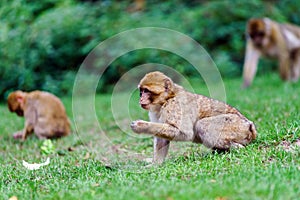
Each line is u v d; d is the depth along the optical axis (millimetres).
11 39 18547
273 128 8844
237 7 22594
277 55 17500
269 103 12578
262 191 5672
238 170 6676
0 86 19078
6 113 15500
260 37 17016
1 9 18766
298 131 8227
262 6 22984
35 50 19203
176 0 22922
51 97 11961
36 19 19734
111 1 21328
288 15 23969
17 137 12109
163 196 5684
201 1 23438
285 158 7078
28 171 8102
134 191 6020
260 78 19500
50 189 6734
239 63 22594
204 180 6320
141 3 22125
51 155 9742
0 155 10039
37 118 11805
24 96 12070
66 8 20031
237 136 7879
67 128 11992
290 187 5805
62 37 20281
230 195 5703
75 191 6398
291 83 16797
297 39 17812
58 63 20172
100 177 7230
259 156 7297
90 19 20641
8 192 6812
